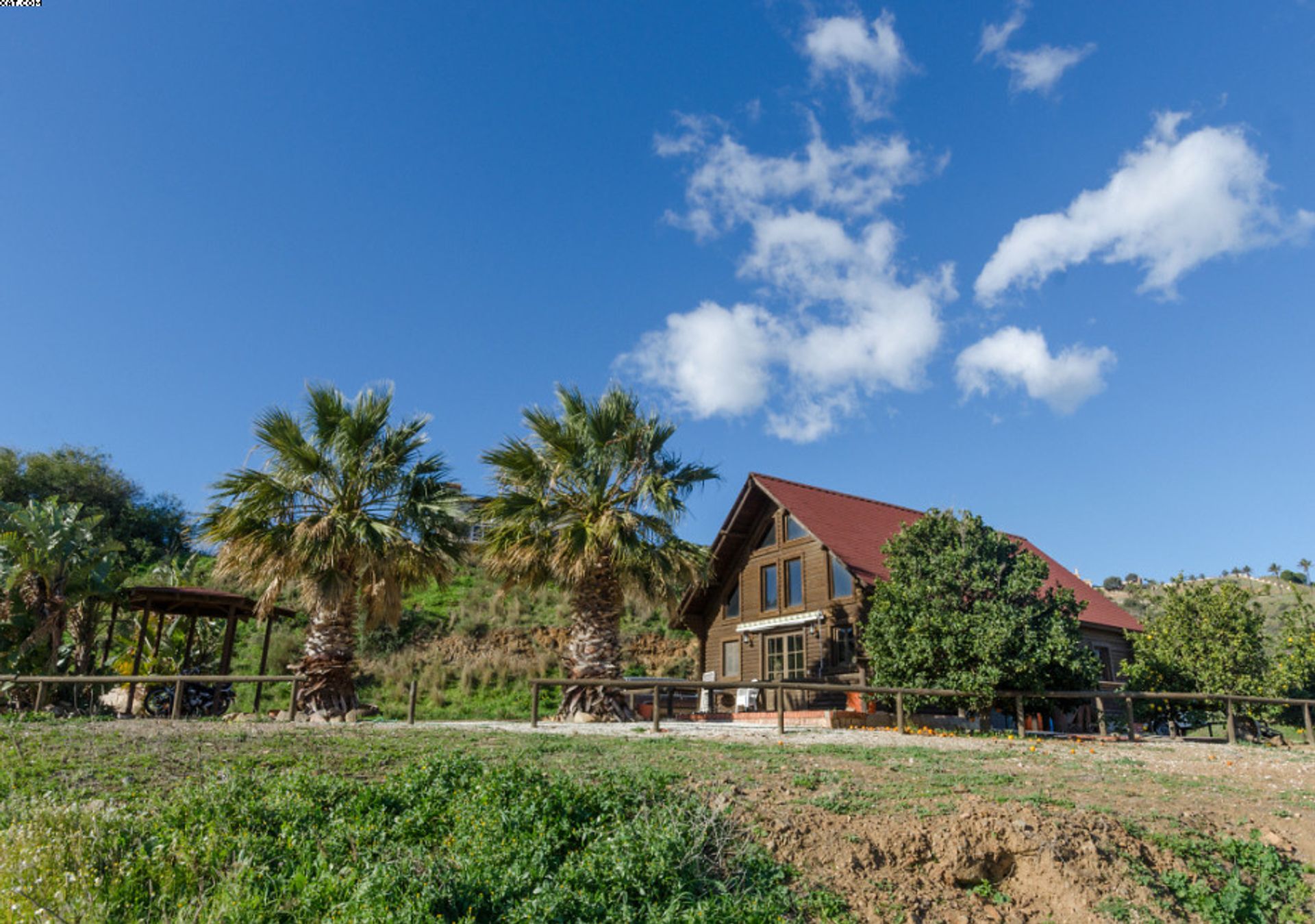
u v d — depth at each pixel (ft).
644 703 78.64
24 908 19.81
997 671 55.67
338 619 57.82
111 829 24.91
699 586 87.97
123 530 140.26
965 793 32.01
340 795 29.58
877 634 63.67
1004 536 63.41
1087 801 32.58
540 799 27.86
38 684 55.98
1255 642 66.54
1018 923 24.54
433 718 87.15
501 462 61.93
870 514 89.51
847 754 41.34
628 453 62.95
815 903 23.89
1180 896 26.11
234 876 23.04
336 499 59.67
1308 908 26.45
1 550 66.90
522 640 111.34
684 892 23.39
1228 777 40.06
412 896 22.16
